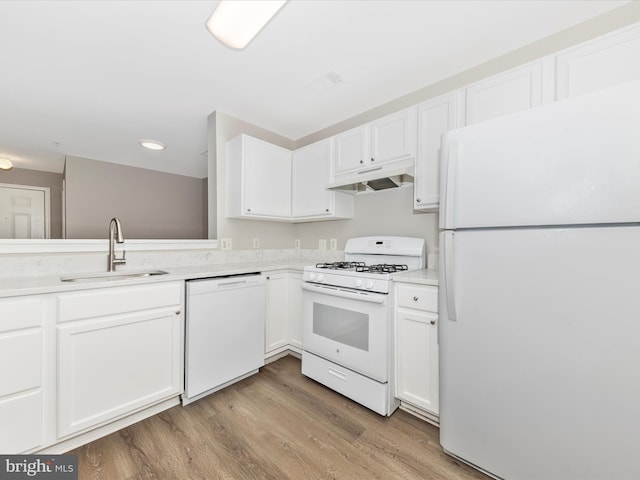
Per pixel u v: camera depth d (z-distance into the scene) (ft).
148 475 4.07
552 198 3.44
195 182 17.16
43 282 4.61
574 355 3.34
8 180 14.24
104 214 13.64
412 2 4.44
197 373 5.86
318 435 4.95
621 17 4.61
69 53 5.59
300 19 4.76
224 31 3.88
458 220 4.21
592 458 3.24
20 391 3.99
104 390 4.71
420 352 5.25
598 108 3.18
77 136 10.28
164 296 5.45
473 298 4.10
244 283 6.75
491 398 3.94
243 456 4.45
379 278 5.58
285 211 8.78
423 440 4.85
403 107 7.30
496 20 4.86
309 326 6.95
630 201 2.99
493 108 5.30
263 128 9.29
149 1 4.33
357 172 7.41
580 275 3.30
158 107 7.92
